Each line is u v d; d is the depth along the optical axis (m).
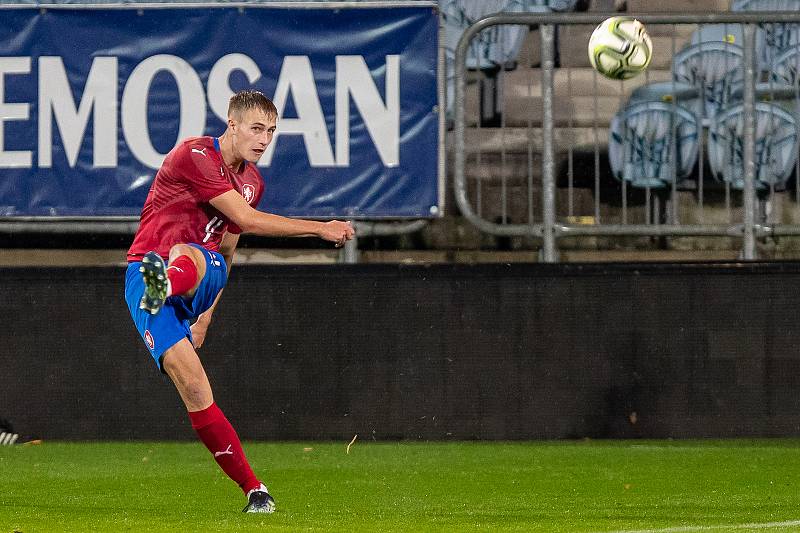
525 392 24.50
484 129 28.11
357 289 24.67
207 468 20.80
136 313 15.49
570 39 29.06
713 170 27.66
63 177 26.00
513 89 28.89
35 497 17.12
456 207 27.98
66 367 24.91
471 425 24.53
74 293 24.91
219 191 15.49
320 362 24.70
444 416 24.55
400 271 24.64
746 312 24.33
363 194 25.86
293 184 25.86
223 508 15.76
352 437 24.64
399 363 24.61
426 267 24.59
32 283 24.94
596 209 26.33
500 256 27.80
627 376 24.42
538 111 28.84
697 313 24.34
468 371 24.56
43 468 20.86
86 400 24.91
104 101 25.94
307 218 25.91
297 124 25.84
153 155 25.92
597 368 24.47
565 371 24.50
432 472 20.16
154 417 24.86
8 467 21.02
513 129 28.09
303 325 24.73
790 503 16.17
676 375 24.39
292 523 13.98
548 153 26.27
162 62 25.86
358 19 25.78
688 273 24.36
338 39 25.78
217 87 25.80
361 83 25.80
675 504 16.14
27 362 24.95
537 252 27.80
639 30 19.94
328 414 24.67
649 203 26.70
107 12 25.92
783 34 28.06
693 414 24.39
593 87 29.03
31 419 24.95
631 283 24.42
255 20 25.78
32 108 25.95
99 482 18.94
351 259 27.11
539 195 28.08
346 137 25.83
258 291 24.73
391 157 25.83
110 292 24.88
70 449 23.69
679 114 27.59
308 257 27.44
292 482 18.95
